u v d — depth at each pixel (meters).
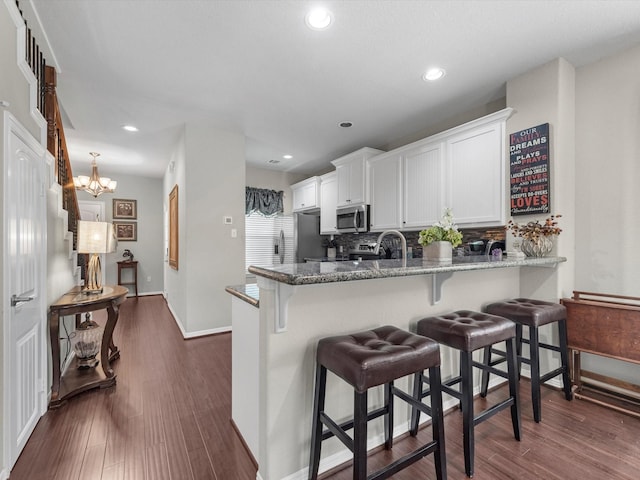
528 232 2.41
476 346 1.53
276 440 1.40
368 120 3.54
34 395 1.87
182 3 1.82
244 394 1.73
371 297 1.69
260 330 1.44
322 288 1.52
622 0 1.78
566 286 2.43
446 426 1.89
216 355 3.10
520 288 2.60
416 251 3.77
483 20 1.95
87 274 2.68
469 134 2.92
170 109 3.26
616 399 2.21
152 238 6.70
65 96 2.96
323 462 1.53
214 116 3.44
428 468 1.55
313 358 1.50
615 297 2.16
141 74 2.58
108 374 2.41
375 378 1.16
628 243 2.24
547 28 2.02
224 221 3.88
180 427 1.88
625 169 2.25
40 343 1.96
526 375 2.58
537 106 2.47
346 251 5.27
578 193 2.49
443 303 2.04
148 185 6.67
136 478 1.47
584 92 2.45
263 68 2.49
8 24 1.58
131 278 6.49
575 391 2.28
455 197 3.04
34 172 1.90
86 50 2.25
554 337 2.45
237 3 1.81
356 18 1.93
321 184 5.26
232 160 3.93
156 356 3.07
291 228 6.12
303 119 3.52
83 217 6.09
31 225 1.84
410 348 1.27
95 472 1.51
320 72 2.56
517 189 2.56
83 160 5.27
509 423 1.91
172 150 4.71
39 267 1.97
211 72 2.55
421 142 3.36
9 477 1.47
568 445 1.70
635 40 2.15
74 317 3.17
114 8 1.85
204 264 3.75
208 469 1.54
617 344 2.09
